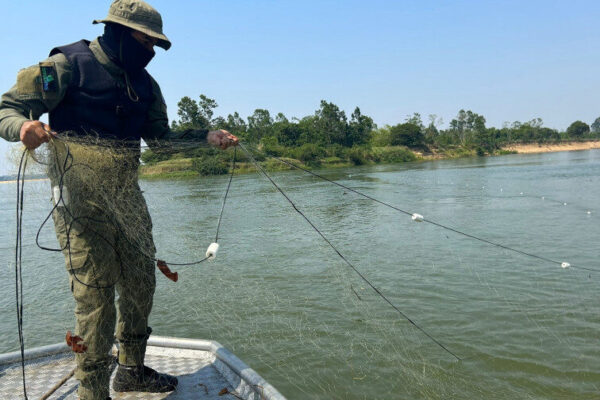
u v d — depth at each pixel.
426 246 11.07
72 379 2.46
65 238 1.94
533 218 15.20
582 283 7.79
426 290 7.67
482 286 7.86
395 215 16.12
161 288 7.55
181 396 2.28
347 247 10.98
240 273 8.39
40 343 5.43
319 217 14.78
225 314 6.42
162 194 2.89
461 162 86.75
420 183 33.62
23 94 1.86
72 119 2.00
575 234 12.16
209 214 8.41
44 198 2.04
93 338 1.96
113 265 2.02
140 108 2.17
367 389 4.46
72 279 1.96
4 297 6.82
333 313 6.50
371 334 5.79
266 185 18.47
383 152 109.12
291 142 105.00
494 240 11.73
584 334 5.68
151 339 2.83
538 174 39.31
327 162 86.56
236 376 2.42
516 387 4.53
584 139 172.88
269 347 5.36
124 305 2.21
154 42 2.11
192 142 2.54
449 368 4.88
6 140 1.82
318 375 4.74
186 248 5.25
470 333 5.88
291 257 9.83
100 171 1.95
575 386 4.54
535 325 6.05
